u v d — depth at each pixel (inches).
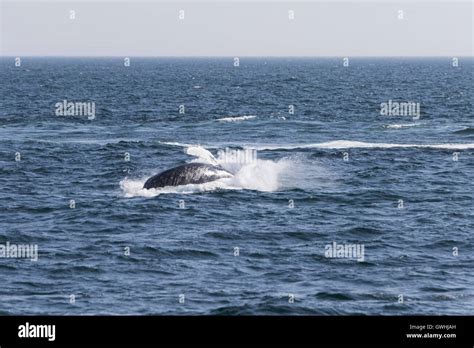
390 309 3127.5
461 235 4323.3
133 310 3090.6
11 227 4453.7
